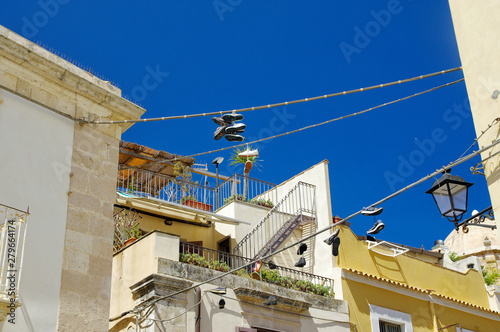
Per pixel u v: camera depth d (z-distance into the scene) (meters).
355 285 19.39
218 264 17.03
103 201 12.52
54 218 11.60
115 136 13.23
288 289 17.70
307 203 21.69
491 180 10.19
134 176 21.19
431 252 23.97
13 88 11.76
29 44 12.41
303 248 15.59
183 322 15.03
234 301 16.27
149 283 14.95
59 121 12.33
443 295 21.50
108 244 12.26
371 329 19.02
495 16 10.49
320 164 21.97
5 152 11.30
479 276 23.61
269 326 16.66
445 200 10.58
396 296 20.25
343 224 20.55
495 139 10.16
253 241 20.72
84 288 11.56
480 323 22.19
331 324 18.05
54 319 10.94
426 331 20.39
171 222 20.38
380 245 21.38
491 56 10.46
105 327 11.59
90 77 13.19
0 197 10.97
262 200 22.41
